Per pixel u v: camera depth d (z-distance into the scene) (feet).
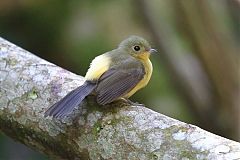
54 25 52.08
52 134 22.84
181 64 45.44
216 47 44.01
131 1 47.67
